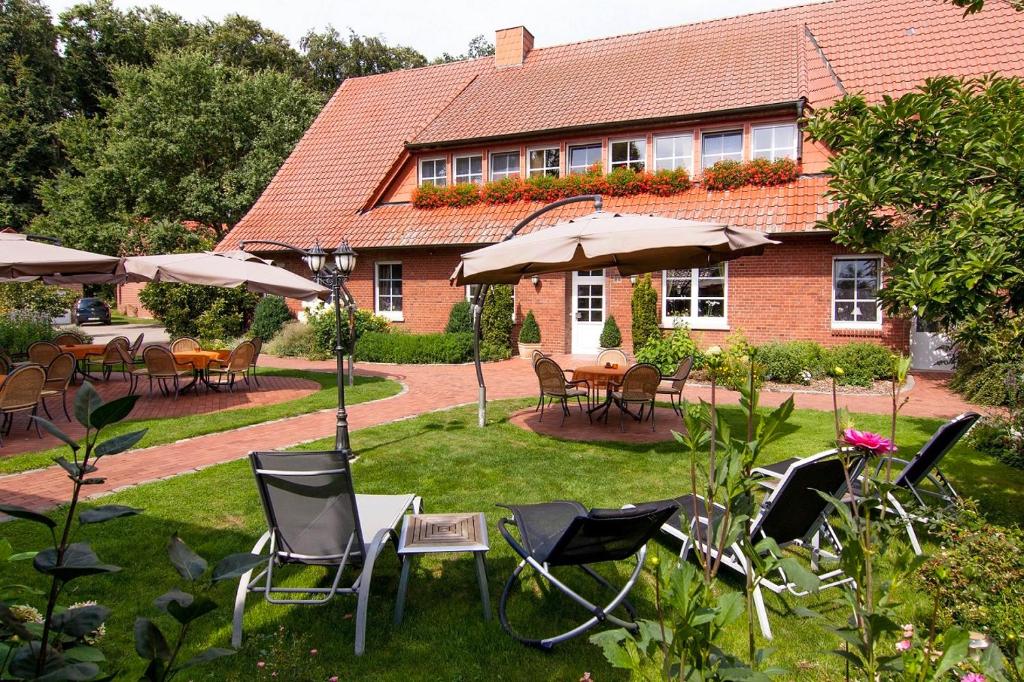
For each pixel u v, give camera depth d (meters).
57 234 29.52
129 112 29.17
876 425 9.51
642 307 16.59
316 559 4.07
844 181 4.98
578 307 18.58
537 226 17.38
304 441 8.62
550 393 10.00
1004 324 5.43
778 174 15.45
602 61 20.67
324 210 20.89
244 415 10.21
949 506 4.97
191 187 29.12
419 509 5.37
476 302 9.32
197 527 5.54
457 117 20.41
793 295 15.42
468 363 17.53
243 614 3.92
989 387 10.67
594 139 17.98
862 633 1.96
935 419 9.95
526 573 4.76
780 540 4.53
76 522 5.57
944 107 4.73
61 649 1.67
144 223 30.36
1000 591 3.31
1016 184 4.12
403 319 19.89
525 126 18.55
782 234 14.73
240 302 23.31
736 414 10.31
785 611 4.20
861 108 5.08
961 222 4.00
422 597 4.43
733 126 16.34
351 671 3.55
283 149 30.48
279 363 18.00
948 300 3.93
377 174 21.12
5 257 9.00
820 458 4.09
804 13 18.73
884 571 2.18
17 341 16.33
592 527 3.61
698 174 16.66
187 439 8.81
